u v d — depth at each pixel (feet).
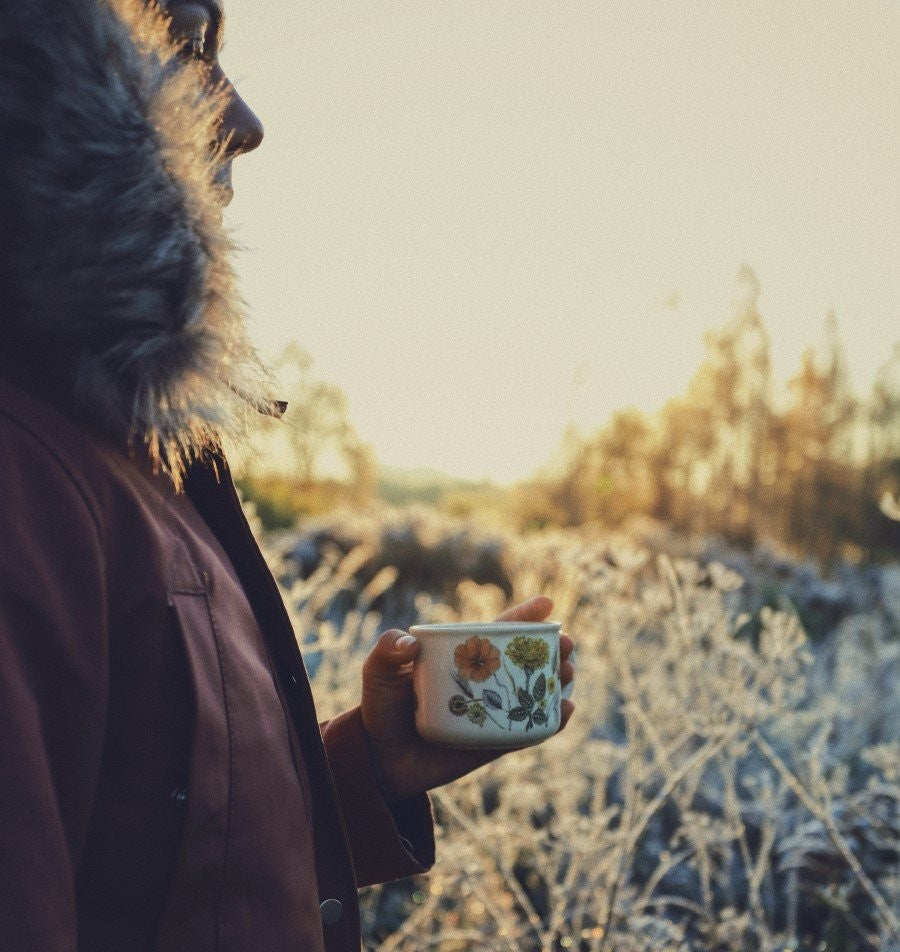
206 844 2.87
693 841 8.36
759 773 10.68
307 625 8.64
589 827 7.52
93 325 2.81
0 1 2.76
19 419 2.73
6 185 2.74
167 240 2.86
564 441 58.39
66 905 2.41
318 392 54.24
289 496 48.08
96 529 2.73
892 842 8.80
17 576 2.48
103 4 2.91
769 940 7.70
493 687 4.19
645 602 8.47
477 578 23.47
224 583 3.25
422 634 4.32
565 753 9.23
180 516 3.27
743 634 17.30
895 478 54.08
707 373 55.57
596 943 7.04
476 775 8.58
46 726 2.51
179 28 3.91
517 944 8.23
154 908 2.84
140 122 2.84
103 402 2.88
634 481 57.57
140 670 2.83
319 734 3.55
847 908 7.97
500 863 8.62
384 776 4.50
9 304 2.87
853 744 12.15
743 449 55.57
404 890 10.02
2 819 2.32
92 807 2.70
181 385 3.00
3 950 2.27
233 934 2.91
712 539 34.96
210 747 2.90
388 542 23.49
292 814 3.18
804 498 54.70
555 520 57.77
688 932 8.72
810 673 13.83
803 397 55.47
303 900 3.14
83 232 2.74
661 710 8.03
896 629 17.93
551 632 4.34
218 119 3.57
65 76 2.76
